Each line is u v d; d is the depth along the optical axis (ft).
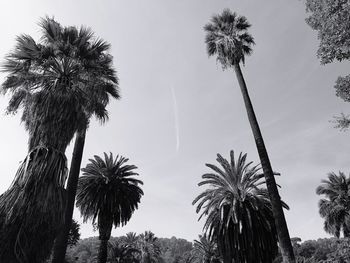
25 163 34.27
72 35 44.65
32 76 40.65
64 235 46.50
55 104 37.40
